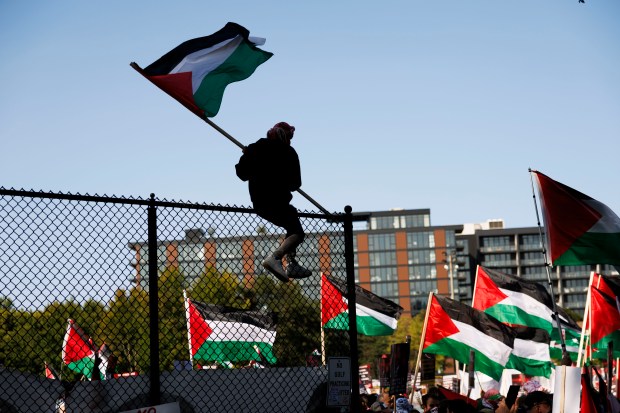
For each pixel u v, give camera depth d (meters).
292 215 7.45
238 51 8.28
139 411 6.64
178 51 8.04
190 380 7.14
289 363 7.82
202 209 7.19
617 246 10.94
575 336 24.80
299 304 7.94
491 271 21.58
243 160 7.52
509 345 18.17
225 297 7.43
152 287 6.79
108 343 6.70
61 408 6.52
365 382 32.56
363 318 19.12
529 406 11.23
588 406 9.68
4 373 6.25
